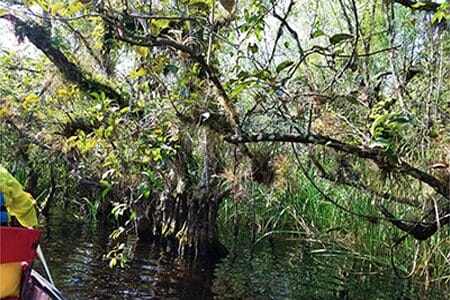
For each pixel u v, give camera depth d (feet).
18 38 23.71
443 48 16.25
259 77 12.16
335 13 20.80
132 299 18.35
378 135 12.73
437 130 14.66
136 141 20.10
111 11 10.25
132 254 24.99
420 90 16.98
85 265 22.50
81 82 23.73
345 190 26.17
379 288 22.20
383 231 25.43
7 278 10.94
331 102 14.90
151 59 13.51
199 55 12.10
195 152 24.36
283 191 24.49
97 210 35.27
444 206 15.55
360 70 16.34
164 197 26.21
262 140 13.53
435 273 22.59
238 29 13.37
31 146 33.99
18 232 10.59
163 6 13.62
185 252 25.36
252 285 21.54
